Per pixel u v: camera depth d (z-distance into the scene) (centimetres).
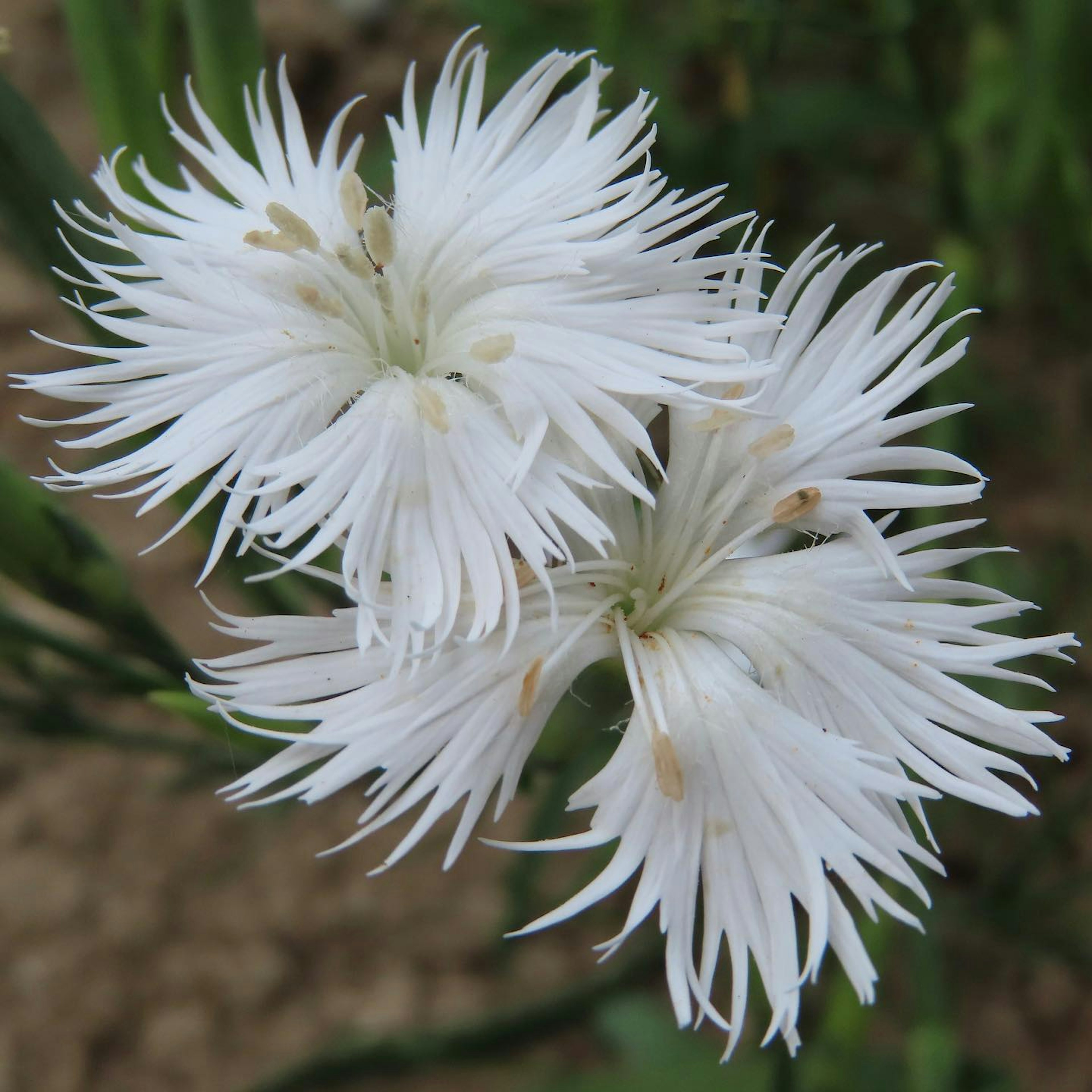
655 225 11
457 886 20
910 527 17
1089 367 21
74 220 12
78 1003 19
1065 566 19
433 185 12
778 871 11
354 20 25
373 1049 16
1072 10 17
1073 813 16
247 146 13
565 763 13
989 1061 17
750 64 17
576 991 16
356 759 10
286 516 10
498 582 10
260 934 20
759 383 11
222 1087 19
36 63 26
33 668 14
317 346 11
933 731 11
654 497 11
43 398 23
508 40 19
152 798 20
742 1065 16
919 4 16
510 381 11
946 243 18
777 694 11
